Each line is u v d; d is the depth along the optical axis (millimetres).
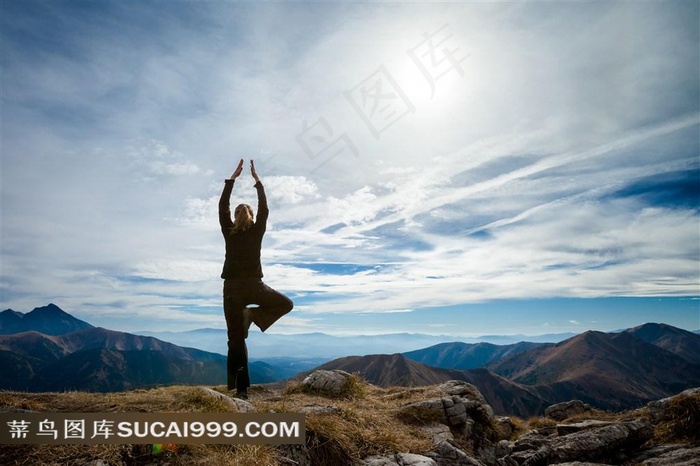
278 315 7359
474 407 11266
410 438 8195
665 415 10680
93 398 6645
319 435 6527
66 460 4477
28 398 6250
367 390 11008
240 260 7180
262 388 10672
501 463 9266
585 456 8867
